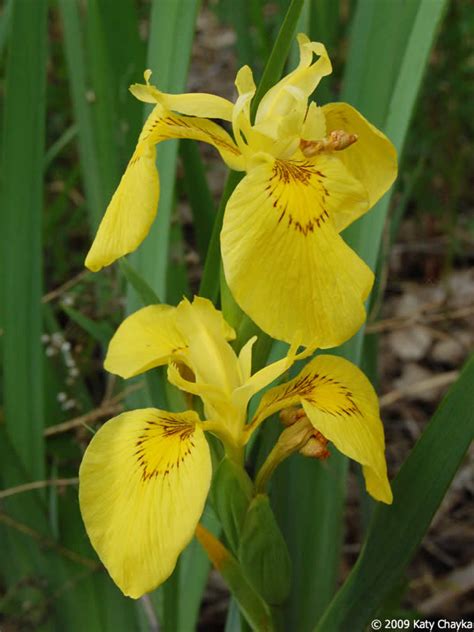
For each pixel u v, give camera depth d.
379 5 0.42
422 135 0.82
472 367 0.36
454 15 0.79
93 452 0.32
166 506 0.30
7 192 0.49
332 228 0.31
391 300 0.85
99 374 0.73
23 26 0.47
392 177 0.36
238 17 0.55
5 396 0.51
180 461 0.31
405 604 0.60
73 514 0.51
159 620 0.48
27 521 0.50
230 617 0.45
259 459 0.41
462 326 0.82
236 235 0.30
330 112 0.36
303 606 0.46
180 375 0.36
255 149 0.34
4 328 0.50
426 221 0.88
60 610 0.51
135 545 0.30
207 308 0.35
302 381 0.34
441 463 0.36
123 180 0.34
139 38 0.51
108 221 0.34
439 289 0.84
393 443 0.71
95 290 0.68
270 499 0.45
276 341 0.44
